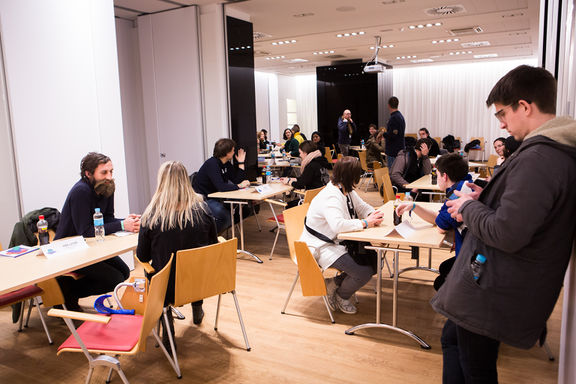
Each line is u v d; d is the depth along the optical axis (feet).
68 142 13.39
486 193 4.91
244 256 16.62
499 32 30.19
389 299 12.32
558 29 10.36
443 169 9.69
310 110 58.34
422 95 51.13
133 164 23.30
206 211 9.24
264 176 20.36
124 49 22.56
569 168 4.15
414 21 26.45
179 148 22.15
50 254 8.84
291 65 46.88
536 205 4.13
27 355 9.73
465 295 4.87
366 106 43.88
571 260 5.32
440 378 8.50
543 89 4.54
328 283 11.75
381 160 30.63
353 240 10.19
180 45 21.21
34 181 12.60
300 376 8.69
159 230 8.64
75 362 9.43
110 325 7.72
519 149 4.47
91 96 13.99
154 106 22.43
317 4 21.89
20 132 12.19
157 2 20.03
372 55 41.04
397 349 9.64
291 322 11.07
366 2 21.76
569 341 5.36
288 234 11.73
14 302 9.33
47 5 12.67
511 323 4.62
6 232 12.80
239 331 10.62
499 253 4.59
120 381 8.63
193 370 8.96
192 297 8.64
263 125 52.60
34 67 12.42
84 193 10.27
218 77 20.93
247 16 23.39
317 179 17.29
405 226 9.65
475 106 49.01
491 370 5.20
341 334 10.38
